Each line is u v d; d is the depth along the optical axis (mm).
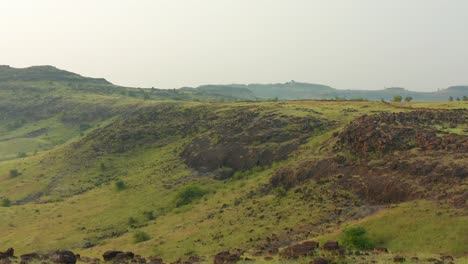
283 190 58656
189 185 76062
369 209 45375
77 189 96625
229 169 81500
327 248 30828
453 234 34281
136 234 59156
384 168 50688
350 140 61375
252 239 46938
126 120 130375
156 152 105312
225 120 103750
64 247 62406
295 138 79438
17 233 70438
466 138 50969
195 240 51938
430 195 41969
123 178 95000
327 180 55312
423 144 52969
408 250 34500
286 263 28109
